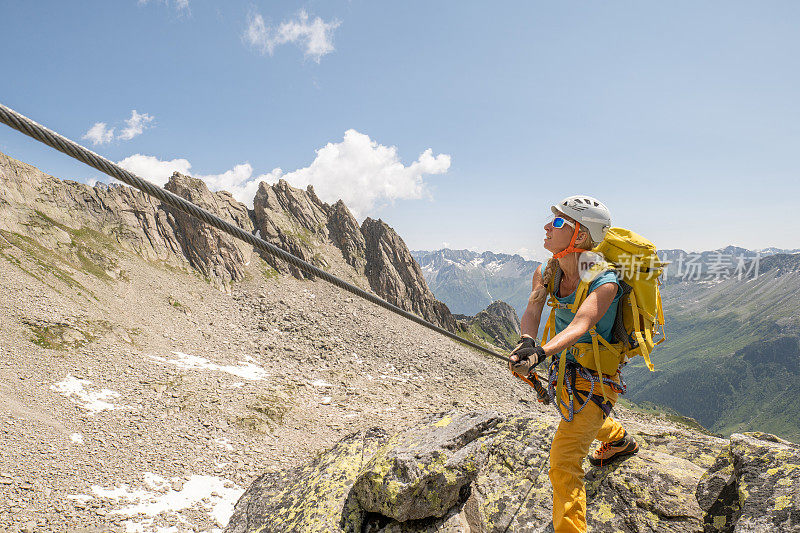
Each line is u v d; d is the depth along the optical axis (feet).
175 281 350.84
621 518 14.44
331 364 310.45
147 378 204.64
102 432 153.17
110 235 347.97
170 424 171.73
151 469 139.33
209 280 378.94
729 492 13.07
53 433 142.72
